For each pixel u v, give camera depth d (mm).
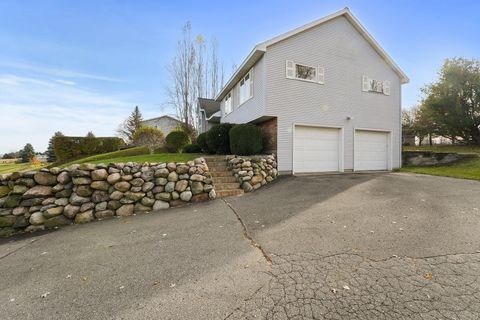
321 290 2334
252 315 2016
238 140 9711
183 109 23734
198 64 24141
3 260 3465
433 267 2680
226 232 4117
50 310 2232
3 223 4809
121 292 2467
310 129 10469
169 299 2301
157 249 3541
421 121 17281
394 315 1962
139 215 5617
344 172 10883
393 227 3930
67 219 5250
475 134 14562
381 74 11945
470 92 13727
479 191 6227
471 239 3371
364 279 2490
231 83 13914
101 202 5586
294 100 10039
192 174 6594
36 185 5195
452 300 2125
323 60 10617
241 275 2678
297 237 3691
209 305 2180
